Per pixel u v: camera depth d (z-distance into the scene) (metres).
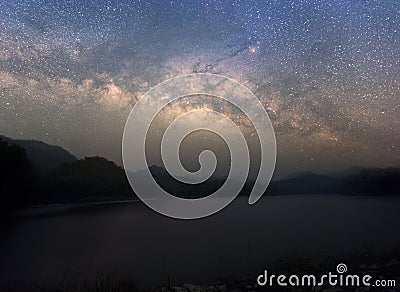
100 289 5.75
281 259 7.22
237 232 8.22
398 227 8.17
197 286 6.30
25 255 7.17
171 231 8.62
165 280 6.52
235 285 6.38
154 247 7.68
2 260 6.79
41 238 8.35
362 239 8.00
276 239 7.97
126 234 8.45
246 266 7.01
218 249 7.52
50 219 10.21
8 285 5.95
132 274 6.53
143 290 5.96
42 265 6.69
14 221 10.05
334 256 7.45
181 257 7.25
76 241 7.99
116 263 6.96
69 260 7.00
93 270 6.73
